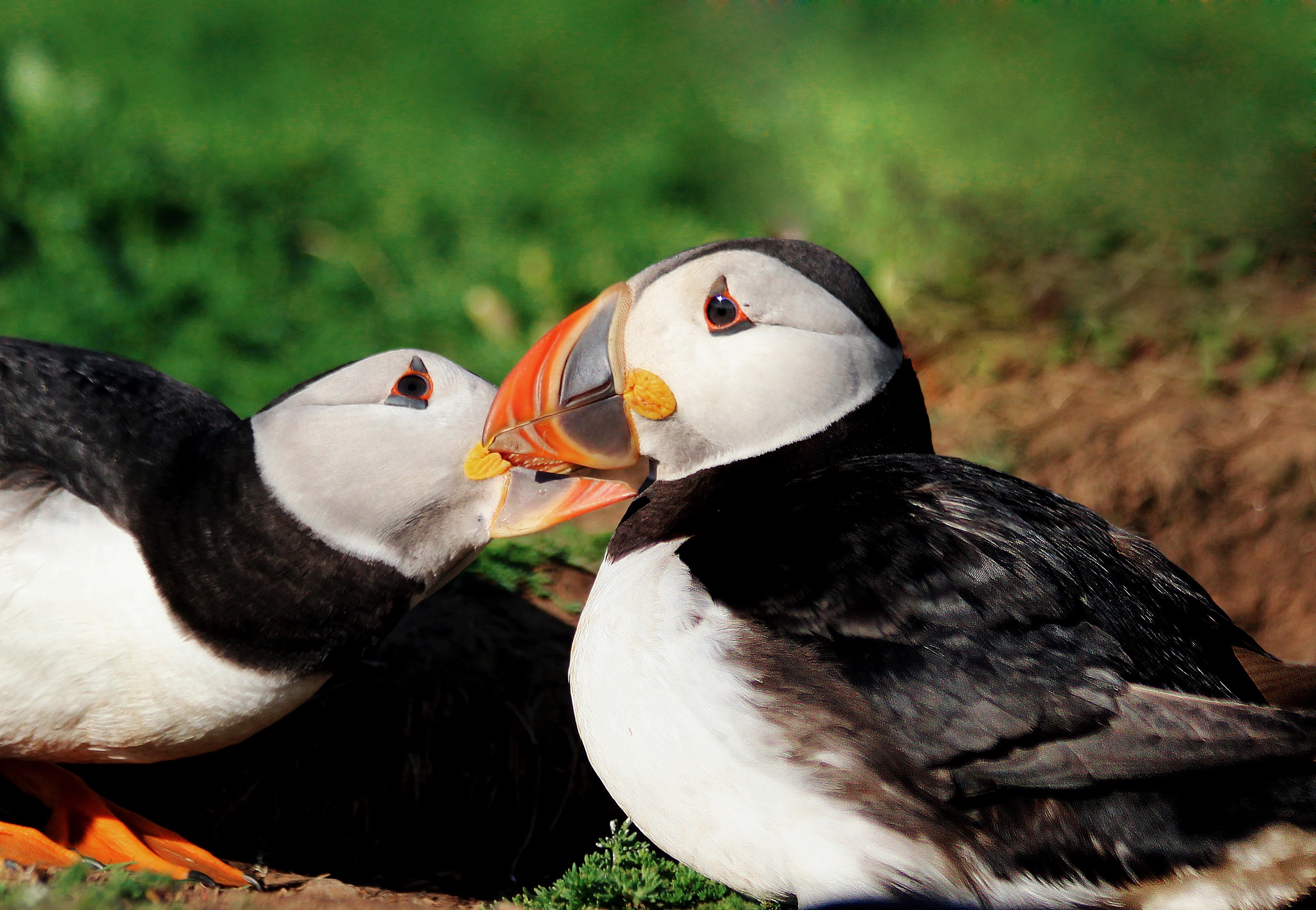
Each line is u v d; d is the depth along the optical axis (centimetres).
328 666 602
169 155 1438
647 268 605
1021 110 1398
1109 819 473
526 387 586
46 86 1418
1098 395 1099
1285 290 1191
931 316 1191
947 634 484
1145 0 1539
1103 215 1253
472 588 822
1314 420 1048
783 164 1531
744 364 567
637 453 591
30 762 621
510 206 1510
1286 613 980
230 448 591
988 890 485
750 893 541
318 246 1375
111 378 624
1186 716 461
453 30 2181
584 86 2005
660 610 521
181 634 566
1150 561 568
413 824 735
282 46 2152
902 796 484
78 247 1248
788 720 491
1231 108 1365
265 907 566
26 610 547
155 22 2123
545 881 734
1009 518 524
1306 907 477
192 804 703
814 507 530
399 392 593
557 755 757
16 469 568
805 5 1834
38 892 520
